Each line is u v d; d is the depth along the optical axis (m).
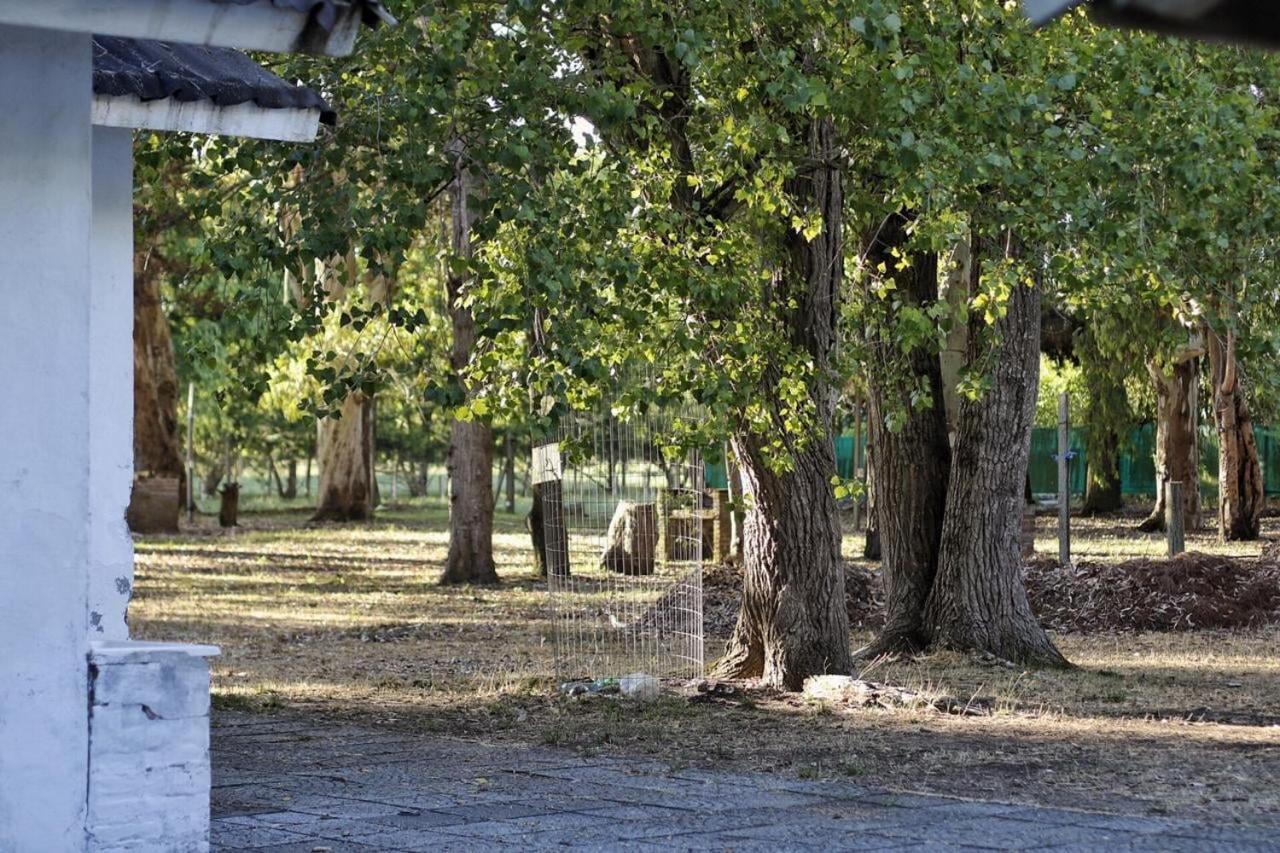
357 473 51.78
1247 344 11.47
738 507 14.12
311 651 18.23
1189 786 8.46
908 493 17.12
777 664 13.84
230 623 21.41
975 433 16.56
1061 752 10.08
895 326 12.55
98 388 7.91
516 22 10.01
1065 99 10.84
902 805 7.66
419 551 38.03
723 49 10.59
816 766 9.24
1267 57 11.93
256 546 38.31
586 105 9.52
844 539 38.66
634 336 11.45
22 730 5.48
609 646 16.97
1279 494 48.38
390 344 25.48
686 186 12.13
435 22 9.55
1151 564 22.23
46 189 5.48
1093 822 7.09
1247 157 10.48
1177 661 17.08
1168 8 3.07
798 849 6.41
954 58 9.97
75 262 5.52
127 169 7.96
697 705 12.85
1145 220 10.64
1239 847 6.41
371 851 6.42
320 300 9.73
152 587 27.00
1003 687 14.34
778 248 12.88
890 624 17.16
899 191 10.33
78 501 5.55
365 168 9.35
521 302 9.60
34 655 5.50
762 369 12.20
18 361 5.44
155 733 5.75
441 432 54.62
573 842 6.62
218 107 7.03
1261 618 21.06
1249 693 14.19
